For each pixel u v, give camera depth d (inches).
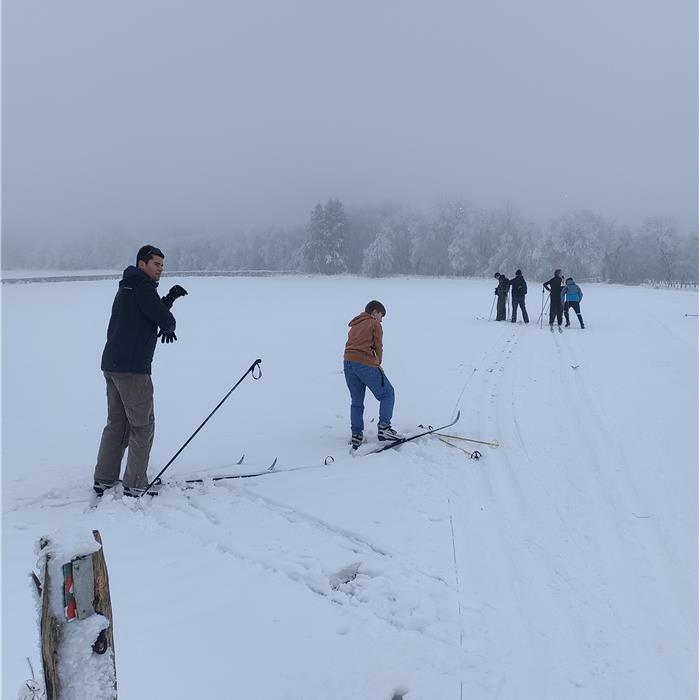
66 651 56.1
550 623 115.0
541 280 2620.6
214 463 222.2
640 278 2802.7
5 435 276.5
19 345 601.6
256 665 100.3
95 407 339.0
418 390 343.0
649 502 171.3
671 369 366.9
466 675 99.7
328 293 1520.7
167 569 134.6
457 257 2977.4
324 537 153.0
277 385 382.6
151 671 97.4
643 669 101.7
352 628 112.3
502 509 169.9
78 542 57.7
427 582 129.6
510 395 319.3
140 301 179.8
